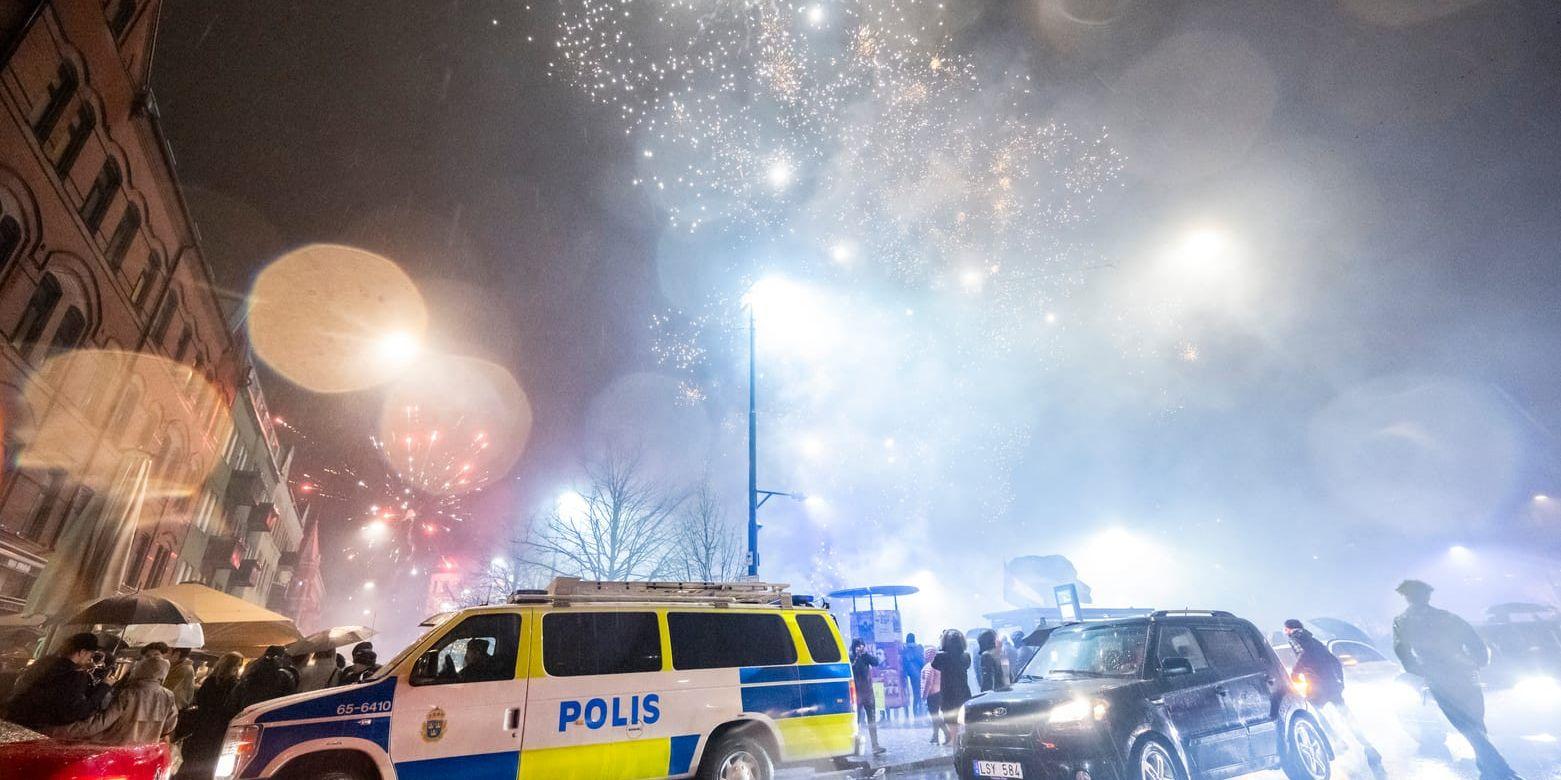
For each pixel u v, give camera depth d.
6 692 10.21
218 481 28.05
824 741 7.46
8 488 14.04
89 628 11.92
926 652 15.46
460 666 7.24
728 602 7.97
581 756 6.34
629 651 6.99
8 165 12.69
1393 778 7.54
